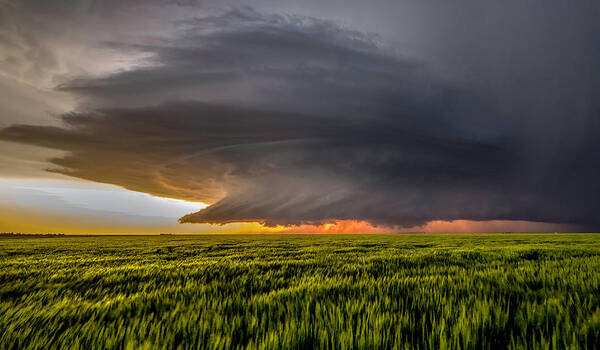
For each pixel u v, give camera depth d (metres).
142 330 2.99
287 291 4.98
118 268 9.05
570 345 2.52
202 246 24.39
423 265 9.02
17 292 5.56
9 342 2.73
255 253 15.48
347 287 5.22
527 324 3.05
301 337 2.73
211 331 3.06
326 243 27.75
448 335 2.84
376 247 20.02
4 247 24.55
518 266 8.23
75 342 2.73
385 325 3.07
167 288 5.62
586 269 7.15
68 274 7.94
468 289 4.82
